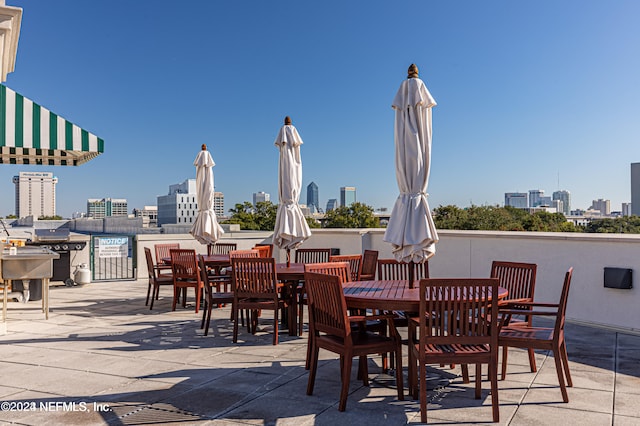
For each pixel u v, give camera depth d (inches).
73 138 256.5
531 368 176.4
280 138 275.9
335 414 135.0
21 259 268.8
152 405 142.1
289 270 238.2
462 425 126.8
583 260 264.5
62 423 128.5
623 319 247.4
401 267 232.7
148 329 251.6
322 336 154.4
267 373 174.6
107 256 459.2
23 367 182.7
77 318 281.6
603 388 157.1
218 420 130.5
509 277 193.8
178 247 375.6
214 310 306.8
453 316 133.4
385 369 176.2
